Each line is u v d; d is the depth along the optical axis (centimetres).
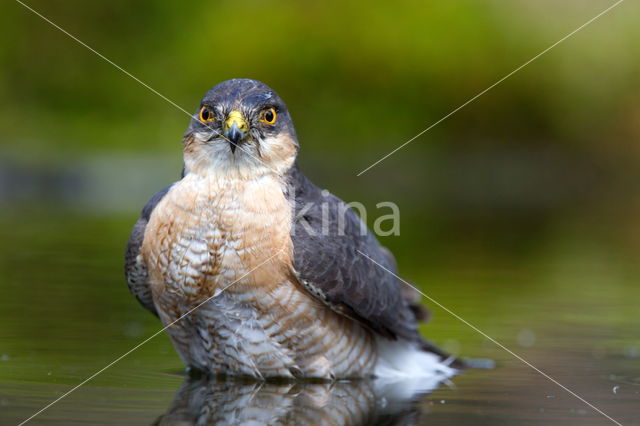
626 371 809
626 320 1009
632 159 2645
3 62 2352
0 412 650
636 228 1816
